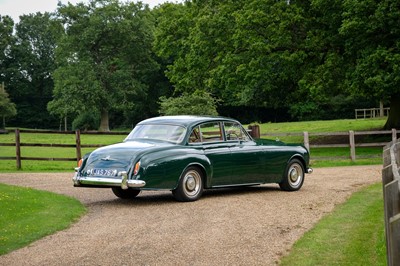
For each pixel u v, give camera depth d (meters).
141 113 91.44
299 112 82.44
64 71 75.50
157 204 11.28
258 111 86.19
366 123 48.00
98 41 77.44
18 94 104.19
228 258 6.78
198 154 11.61
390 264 3.99
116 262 6.62
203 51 32.81
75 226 8.96
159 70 86.44
